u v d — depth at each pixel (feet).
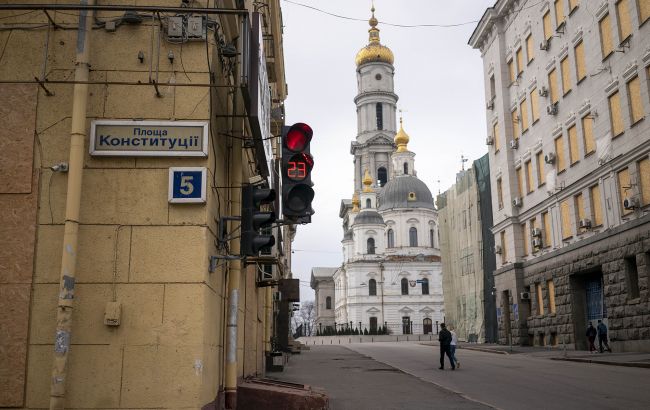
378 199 351.87
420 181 345.72
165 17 25.50
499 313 127.95
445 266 186.29
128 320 23.32
